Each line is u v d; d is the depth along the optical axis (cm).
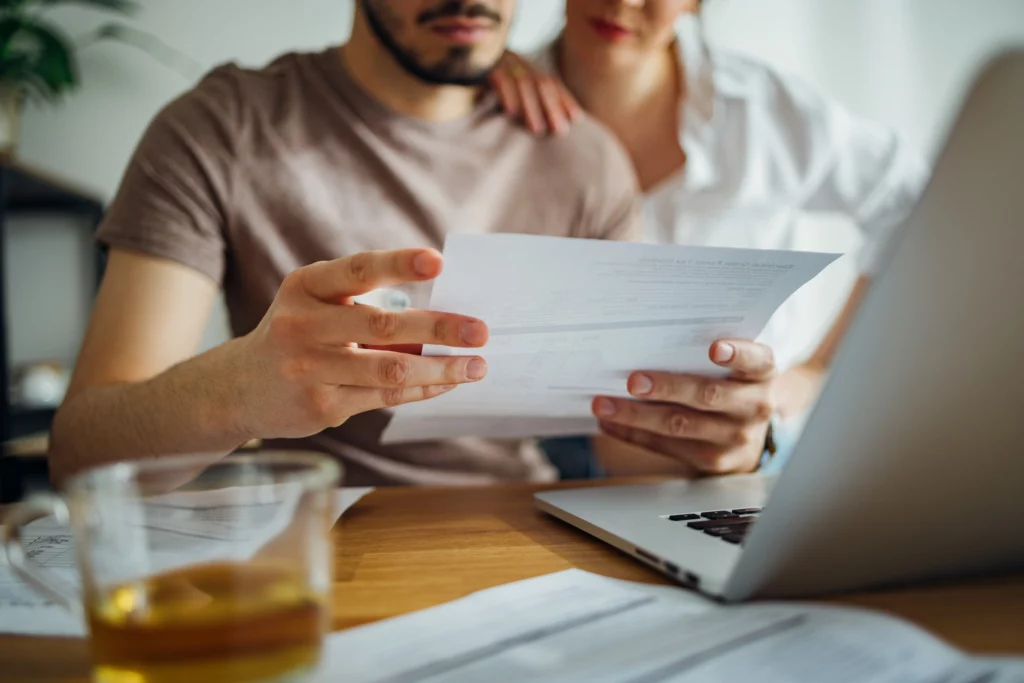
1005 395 32
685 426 66
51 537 50
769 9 234
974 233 28
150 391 63
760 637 30
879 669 27
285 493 26
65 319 209
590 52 138
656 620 34
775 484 32
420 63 98
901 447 32
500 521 56
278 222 97
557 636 32
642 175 154
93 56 208
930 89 243
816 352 147
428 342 48
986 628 31
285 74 106
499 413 66
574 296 49
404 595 39
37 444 166
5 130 183
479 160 109
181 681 24
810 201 165
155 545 25
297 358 52
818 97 159
